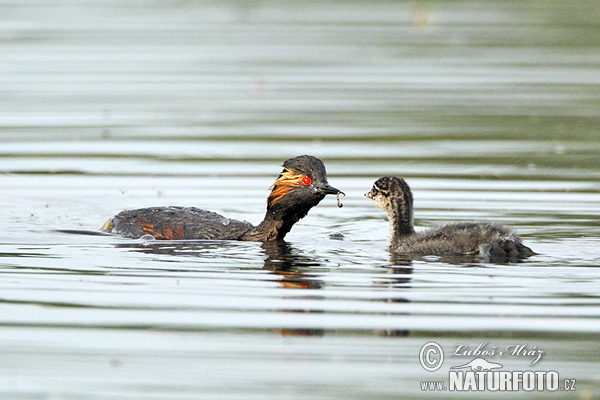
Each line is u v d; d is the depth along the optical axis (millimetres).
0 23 35375
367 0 40469
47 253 13516
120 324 10500
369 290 11648
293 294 11516
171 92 26703
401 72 28969
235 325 10461
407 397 8922
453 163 20031
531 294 11414
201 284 11922
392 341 10062
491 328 10359
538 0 39594
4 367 9422
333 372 9344
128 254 13477
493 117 24188
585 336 10094
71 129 22906
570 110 24766
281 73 28828
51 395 8867
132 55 30812
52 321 10594
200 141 21922
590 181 18281
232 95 26422
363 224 15938
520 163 19953
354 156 20719
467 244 13312
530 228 14844
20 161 20031
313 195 14172
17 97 25891
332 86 27391
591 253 13250
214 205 16953
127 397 8836
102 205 16875
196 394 8898
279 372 9336
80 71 28875
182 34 33844
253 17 37031
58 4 39406
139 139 22062
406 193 14297
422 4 39281
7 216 15992
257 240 14547
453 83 27672
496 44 32344
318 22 35969
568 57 30406
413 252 13625
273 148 21312
